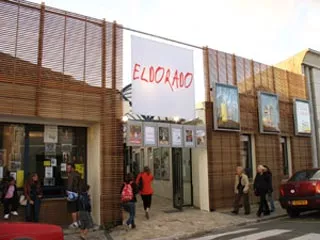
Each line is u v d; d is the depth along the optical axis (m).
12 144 10.02
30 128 10.37
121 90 11.36
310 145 18.17
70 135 11.03
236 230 10.03
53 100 10.00
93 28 11.06
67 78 10.32
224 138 13.98
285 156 17.27
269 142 15.91
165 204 14.94
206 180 13.36
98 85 10.88
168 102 12.52
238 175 12.86
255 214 12.52
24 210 9.79
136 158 20.88
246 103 15.19
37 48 9.92
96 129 10.98
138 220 11.52
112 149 10.94
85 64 10.73
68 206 9.68
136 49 11.97
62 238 5.43
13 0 9.75
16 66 9.53
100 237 9.43
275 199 15.56
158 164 17.73
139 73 11.94
